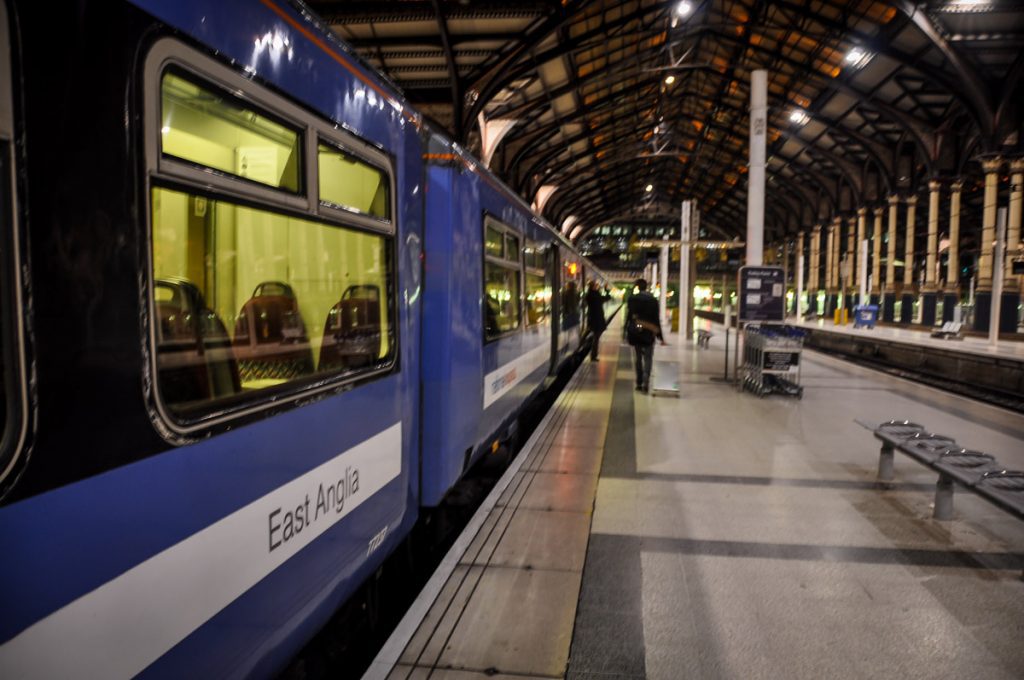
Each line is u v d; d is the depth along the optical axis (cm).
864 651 299
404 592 454
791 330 1041
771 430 770
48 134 136
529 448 664
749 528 452
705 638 308
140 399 161
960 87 2739
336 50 270
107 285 151
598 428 767
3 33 127
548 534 426
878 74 3000
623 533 442
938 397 1036
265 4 215
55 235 138
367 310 311
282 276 245
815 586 364
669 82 3384
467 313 462
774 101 3712
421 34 1770
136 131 159
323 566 256
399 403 346
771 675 280
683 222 2262
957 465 452
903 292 3941
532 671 275
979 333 2684
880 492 534
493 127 2677
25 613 130
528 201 3884
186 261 197
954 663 291
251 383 226
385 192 329
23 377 131
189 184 176
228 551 194
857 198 4406
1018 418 861
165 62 169
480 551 397
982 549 417
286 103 228
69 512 140
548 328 998
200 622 182
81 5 144
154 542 164
